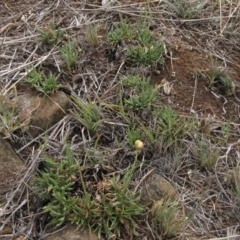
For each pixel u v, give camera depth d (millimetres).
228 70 2727
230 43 2887
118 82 2582
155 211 2082
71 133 2387
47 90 2465
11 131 2336
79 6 3010
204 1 3037
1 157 2277
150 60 2633
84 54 2689
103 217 2053
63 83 2566
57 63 2623
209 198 2232
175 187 2238
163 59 2688
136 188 2184
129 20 2934
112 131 2396
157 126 2381
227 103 2604
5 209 2111
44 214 2105
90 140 2352
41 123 2381
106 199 2092
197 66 2725
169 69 2695
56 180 2121
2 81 2562
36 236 2061
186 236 2078
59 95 2471
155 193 2170
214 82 2656
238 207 2199
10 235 2059
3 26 2869
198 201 2211
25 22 2891
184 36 2885
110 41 2707
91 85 2570
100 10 2963
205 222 2146
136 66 2648
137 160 2297
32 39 2785
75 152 2301
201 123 2439
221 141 2424
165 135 2322
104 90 2557
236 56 2832
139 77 2576
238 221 2168
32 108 2414
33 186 2174
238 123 2525
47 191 2109
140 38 2678
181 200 2182
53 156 2285
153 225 2082
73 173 2174
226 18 3012
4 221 2088
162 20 2955
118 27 2844
